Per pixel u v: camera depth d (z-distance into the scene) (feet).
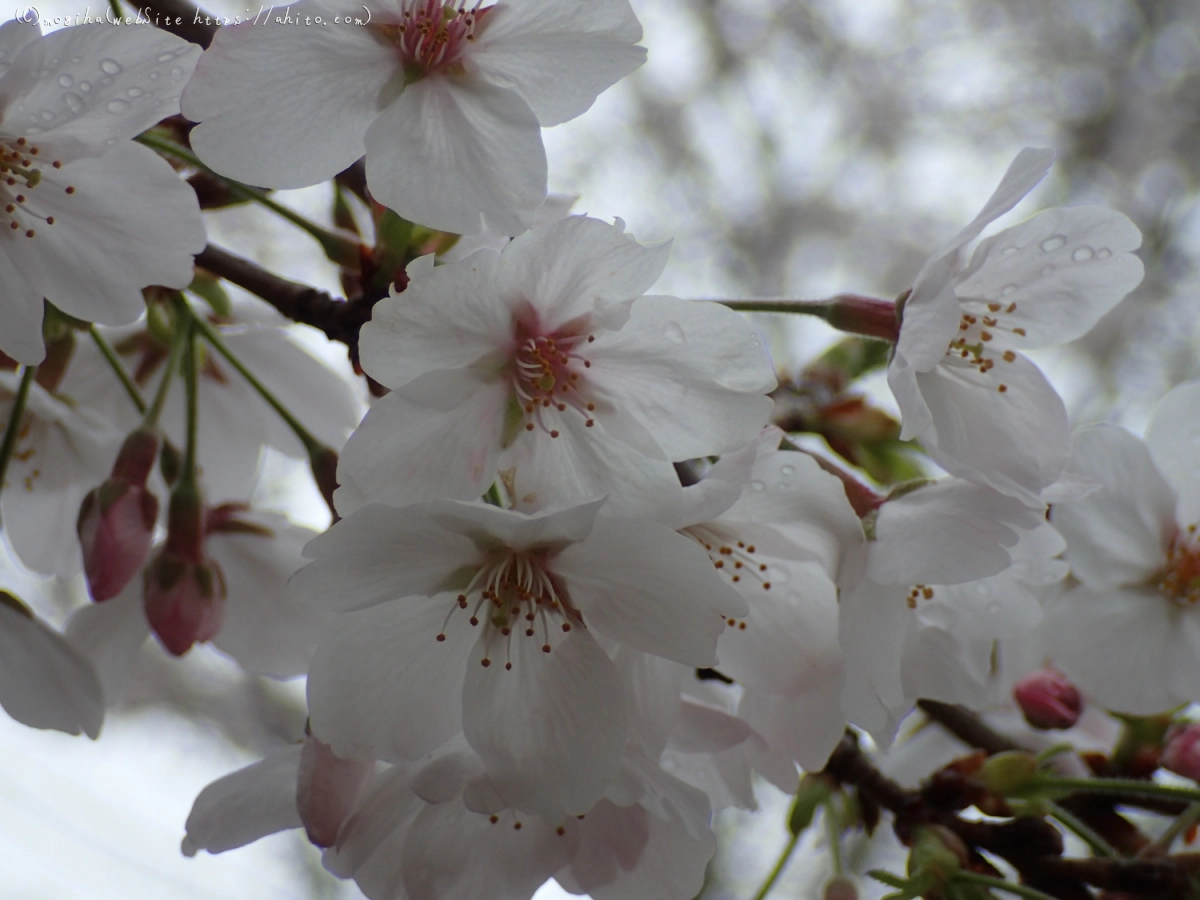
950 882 0.71
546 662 0.68
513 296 0.67
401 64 0.69
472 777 0.67
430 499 0.66
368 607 0.67
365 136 0.68
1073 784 0.73
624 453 0.68
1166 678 0.79
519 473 0.68
